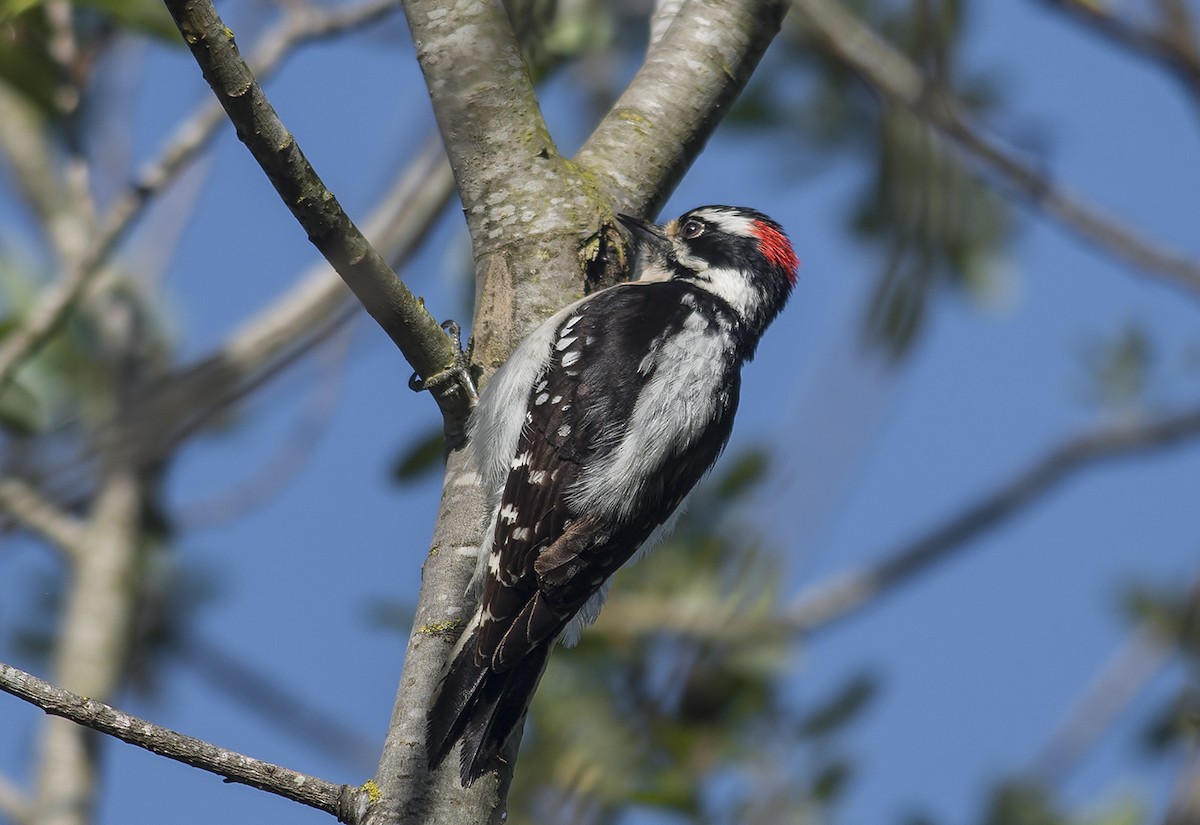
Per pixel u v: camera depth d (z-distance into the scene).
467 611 8.40
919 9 9.55
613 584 11.15
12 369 10.83
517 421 9.05
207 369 11.01
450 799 7.64
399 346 8.56
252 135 7.39
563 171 9.73
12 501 11.42
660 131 10.19
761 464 11.31
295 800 7.24
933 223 9.66
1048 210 9.10
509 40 9.77
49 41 11.43
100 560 12.85
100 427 10.59
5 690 6.74
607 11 12.05
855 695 10.96
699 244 11.59
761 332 11.43
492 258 9.56
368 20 11.74
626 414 9.37
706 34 10.48
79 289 11.02
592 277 9.73
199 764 7.02
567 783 10.08
